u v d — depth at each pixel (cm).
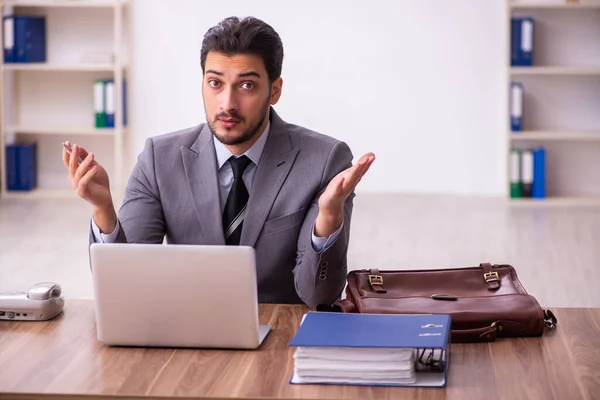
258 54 262
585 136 814
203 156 291
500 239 685
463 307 247
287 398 202
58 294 266
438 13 848
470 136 862
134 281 228
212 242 288
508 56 820
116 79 831
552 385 211
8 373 218
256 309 228
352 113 865
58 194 854
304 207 284
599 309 270
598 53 845
